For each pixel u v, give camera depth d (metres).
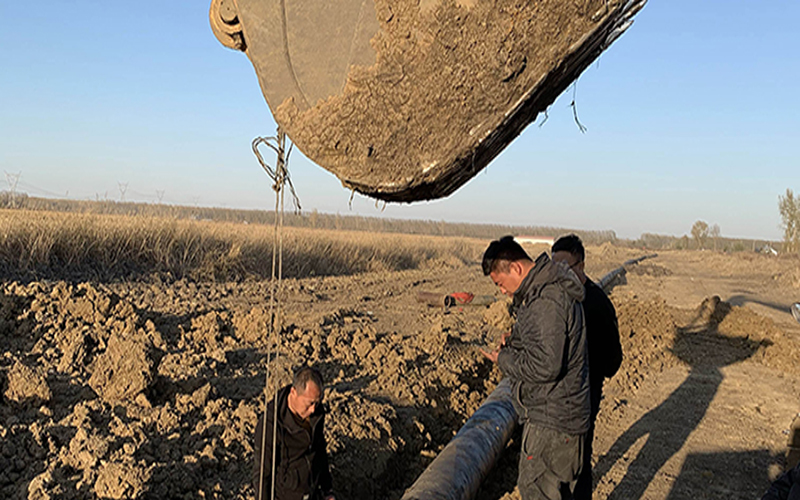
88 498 3.48
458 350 8.20
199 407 4.95
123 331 6.63
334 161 1.95
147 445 4.10
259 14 2.04
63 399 4.80
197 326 7.55
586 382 3.14
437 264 28.39
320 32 1.97
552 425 3.07
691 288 24.75
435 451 5.52
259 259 16.23
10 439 4.05
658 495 5.09
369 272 21.19
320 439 3.54
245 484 3.99
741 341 12.13
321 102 1.96
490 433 4.68
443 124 1.80
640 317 12.63
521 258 3.28
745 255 56.62
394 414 5.39
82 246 11.69
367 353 7.41
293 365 6.73
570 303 3.04
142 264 12.86
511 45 1.71
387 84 1.85
